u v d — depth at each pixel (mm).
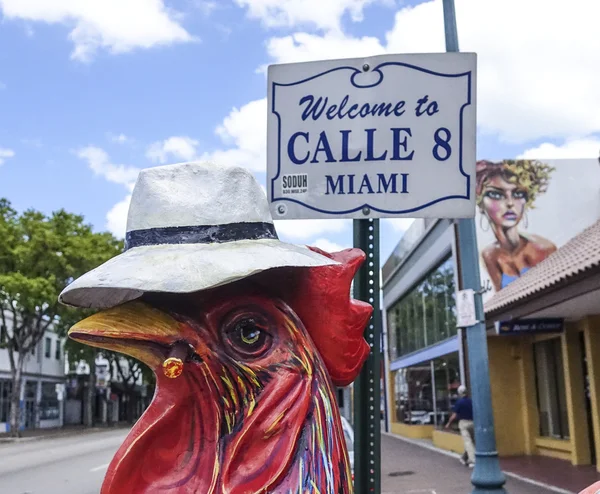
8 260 26750
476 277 6672
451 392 19047
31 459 17641
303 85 2436
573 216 17062
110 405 51312
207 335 1408
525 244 17016
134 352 1425
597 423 11281
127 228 1462
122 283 1273
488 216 17078
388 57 2412
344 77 2424
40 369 39344
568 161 17297
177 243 1388
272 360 1413
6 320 31875
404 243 26078
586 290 8391
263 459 1354
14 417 28484
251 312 1427
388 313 31766
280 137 2432
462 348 16406
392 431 28656
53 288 26266
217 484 1338
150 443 1413
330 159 2402
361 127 2402
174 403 1413
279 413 1373
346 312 1562
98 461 16312
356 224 2537
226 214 1415
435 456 15992
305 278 1541
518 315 11328
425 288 22672
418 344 24266
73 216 28766
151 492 1378
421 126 2393
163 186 1431
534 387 14375
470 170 2373
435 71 2406
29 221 26953
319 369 1450
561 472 11227
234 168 1471
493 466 6453
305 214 2391
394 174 2379
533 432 14211
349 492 1427
